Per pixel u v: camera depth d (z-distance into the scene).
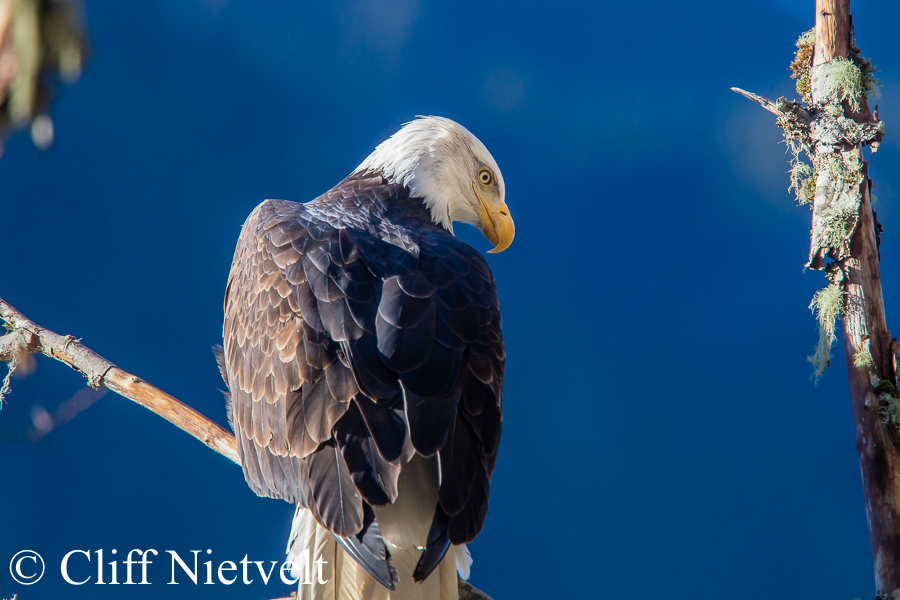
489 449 13.62
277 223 13.75
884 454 13.64
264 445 13.63
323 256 13.69
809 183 13.73
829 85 13.70
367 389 13.60
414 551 13.60
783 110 13.70
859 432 13.66
